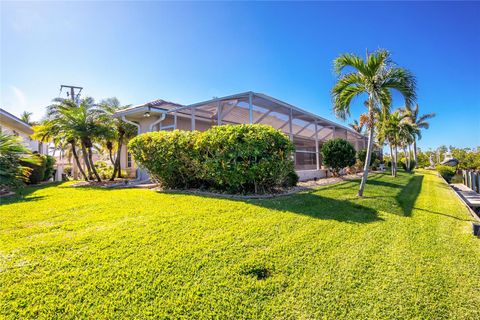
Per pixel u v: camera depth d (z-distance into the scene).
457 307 2.59
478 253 3.90
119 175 16.67
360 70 8.21
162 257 3.46
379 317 2.43
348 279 3.06
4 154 9.69
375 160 25.05
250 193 8.27
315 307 2.56
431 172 26.70
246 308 2.52
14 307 2.43
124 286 2.79
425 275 3.20
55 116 13.80
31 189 10.86
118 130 15.65
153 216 5.42
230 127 8.13
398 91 8.25
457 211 7.04
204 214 5.57
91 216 5.55
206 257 3.50
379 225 5.29
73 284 2.81
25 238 4.18
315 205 6.81
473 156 30.31
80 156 21.00
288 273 3.18
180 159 8.96
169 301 2.58
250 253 3.67
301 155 18.52
